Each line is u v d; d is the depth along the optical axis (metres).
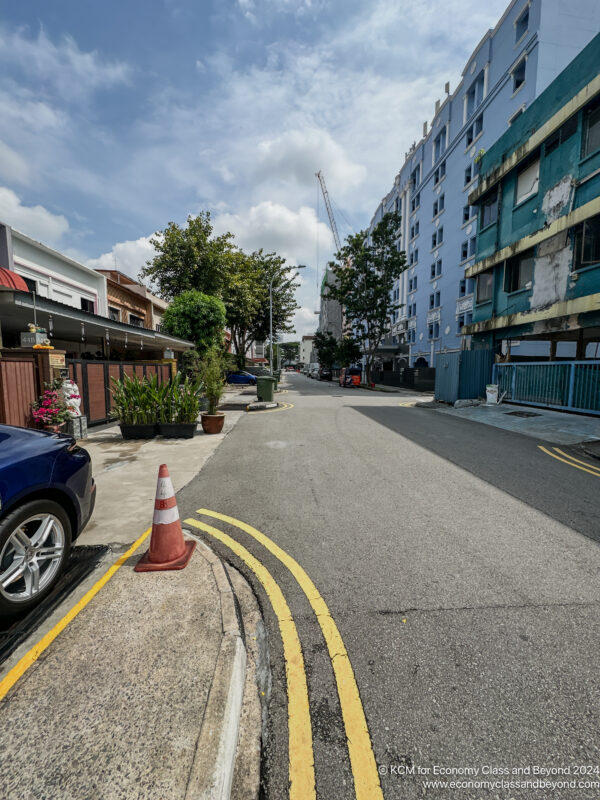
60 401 8.27
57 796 1.45
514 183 14.63
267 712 1.92
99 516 4.24
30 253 12.23
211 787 1.49
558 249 12.23
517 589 2.93
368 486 5.35
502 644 2.35
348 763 1.68
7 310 8.42
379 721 1.86
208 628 2.35
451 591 2.90
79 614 2.47
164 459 6.92
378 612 2.66
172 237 23.55
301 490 5.18
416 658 2.25
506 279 15.12
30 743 1.64
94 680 1.96
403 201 38.84
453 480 5.62
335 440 8.57
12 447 2.79
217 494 5.04
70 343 14.78
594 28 19.12
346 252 32.66
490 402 15.08
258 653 2.29
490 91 22.80
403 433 9.43
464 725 1.84
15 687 1.92
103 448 7.89
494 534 3.86
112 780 1.51
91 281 15.83
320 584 2.98
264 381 16.38
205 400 14.82
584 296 11.09
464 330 18.05
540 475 5.88
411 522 4.14
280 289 37.44
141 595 2.68
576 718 1.87
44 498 2.81
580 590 2.91
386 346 39.16
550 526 4.05
